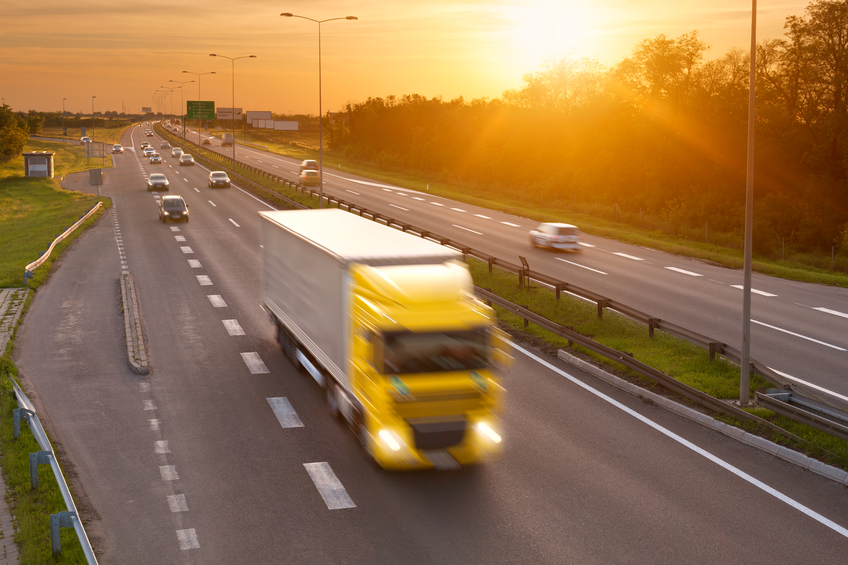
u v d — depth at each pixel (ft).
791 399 46.85
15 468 38.78
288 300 57.67
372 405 37.40
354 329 39.70
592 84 293.02
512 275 95.50
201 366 58.85
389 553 30.76
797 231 165.68
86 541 28.19
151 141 522.06
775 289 93.97
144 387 53.78
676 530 32.55
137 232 137.80
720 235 151.84
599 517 33.78
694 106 200.64
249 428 45.52
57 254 113.19
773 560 30.07
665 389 51.13
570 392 52.21
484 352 37.55
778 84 192.34
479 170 299.38
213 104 409.90
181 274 98.02
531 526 32.96
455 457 37.45
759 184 183.01
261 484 37.60
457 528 32.83
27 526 32.22
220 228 143.64
